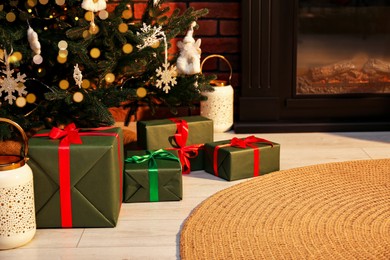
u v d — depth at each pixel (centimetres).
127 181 245
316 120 352
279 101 353
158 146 276
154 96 295
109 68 264
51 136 224
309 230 218
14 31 257
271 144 275
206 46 352
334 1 351
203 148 282
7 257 202
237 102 357
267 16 343
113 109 354
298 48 354
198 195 254
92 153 218
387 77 357
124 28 263
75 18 267
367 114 355
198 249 204
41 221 222
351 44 357
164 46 275
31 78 267
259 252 202
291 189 255
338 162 288
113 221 223
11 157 209
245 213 232
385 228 220
